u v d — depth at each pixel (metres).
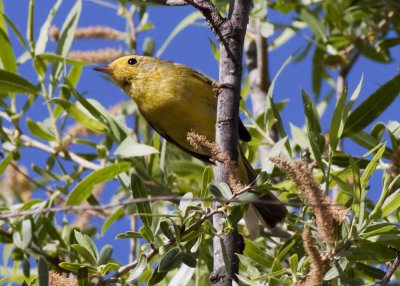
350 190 9.09
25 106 12.46
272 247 11.07
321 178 10.48
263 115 12.17
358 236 8.20
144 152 10.98
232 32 8.45
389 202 8.33
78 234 8.83
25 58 12.85
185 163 12.43
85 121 12.09
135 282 10.30
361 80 9.73
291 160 7.16
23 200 11.96
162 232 8.25
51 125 12.59
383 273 9.49
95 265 8.65
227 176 8.19
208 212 8.35
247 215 10.14
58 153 12.32
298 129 11.38
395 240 8.50
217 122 8.34
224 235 8.23
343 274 7.94
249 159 12.47
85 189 11.11
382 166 10.23
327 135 11.75
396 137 10.31
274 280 8.11
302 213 9.26
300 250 9.77
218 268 8.04
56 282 7.86
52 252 10.91
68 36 12.43
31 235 10.53
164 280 10.46
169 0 8.68
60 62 12.43
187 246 8.55
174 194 11.77
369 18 13.59
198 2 8.51
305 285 7.04
